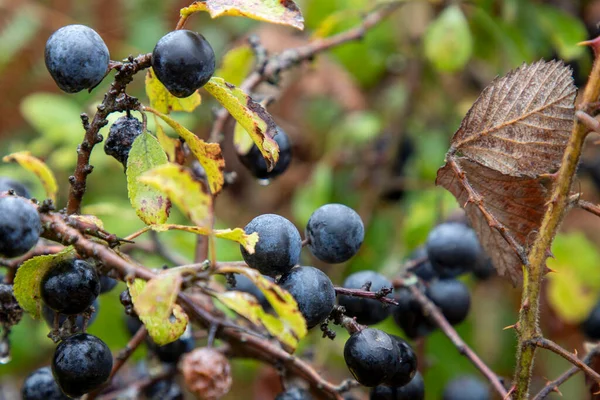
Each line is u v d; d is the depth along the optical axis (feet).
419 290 1.14
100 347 0.94
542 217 1.03
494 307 1.66
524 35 1.56
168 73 0.91
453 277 1.15
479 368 1.08
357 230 1.02
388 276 1.36
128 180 0.95
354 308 1.03
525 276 0.98
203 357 0.94
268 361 1.14
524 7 1.54
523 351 0.98
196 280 0.88
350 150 1.76
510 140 1.02
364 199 1.70
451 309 1.14
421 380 1.04
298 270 0.95
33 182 1.55
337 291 0.97
